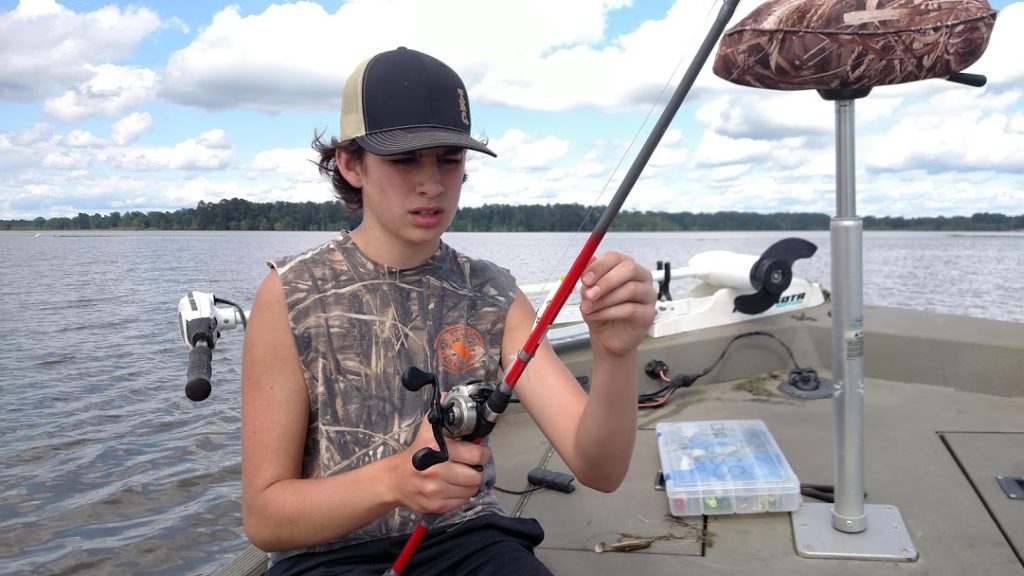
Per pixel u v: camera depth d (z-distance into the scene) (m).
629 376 1.36
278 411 1.46
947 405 3.24
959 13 1.71
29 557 3.76
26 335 9.23
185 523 4.14
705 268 3.98
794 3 1.77
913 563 2.00
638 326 1.27
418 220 1.47
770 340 3.77
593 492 2.51
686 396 3.52
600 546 2.13
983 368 3.40
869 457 2.71
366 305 1.52
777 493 2.26
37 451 5.23
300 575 1.45
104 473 4.84
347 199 1.78
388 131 1.44
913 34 1.69
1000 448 2.73
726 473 2.38
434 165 1.46
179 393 6.64
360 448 1.49
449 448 1.29
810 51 1.73
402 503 1.30
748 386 3.62
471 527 1.53
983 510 2.28
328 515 1.35
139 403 6.37
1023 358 3.32
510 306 1.64
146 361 7.86
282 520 1.38
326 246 1.58
